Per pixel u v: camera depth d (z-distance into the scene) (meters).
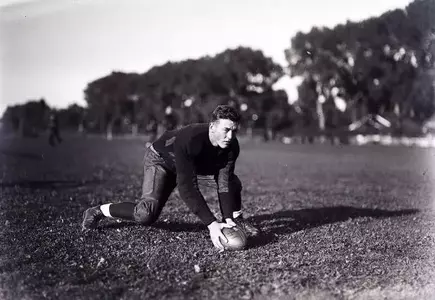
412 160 16.64
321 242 4.46
